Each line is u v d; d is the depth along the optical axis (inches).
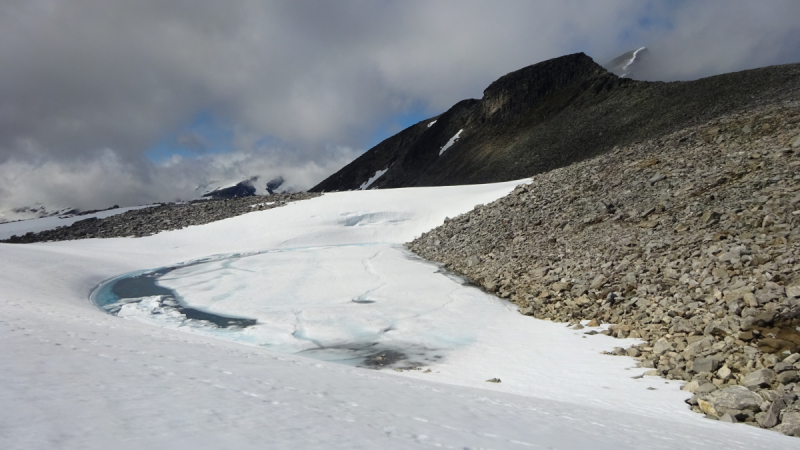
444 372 478.6
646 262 734.5
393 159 6456.7
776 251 597.6
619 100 3521.2
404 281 978.7
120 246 1581.0
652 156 1200.2
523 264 947.3
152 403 159.0
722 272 593.0
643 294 637.3
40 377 173.2
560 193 1254.3
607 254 821.9
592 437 206.2
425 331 646.5
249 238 1672.0
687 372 426.9
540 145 3627.0
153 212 2192.4
